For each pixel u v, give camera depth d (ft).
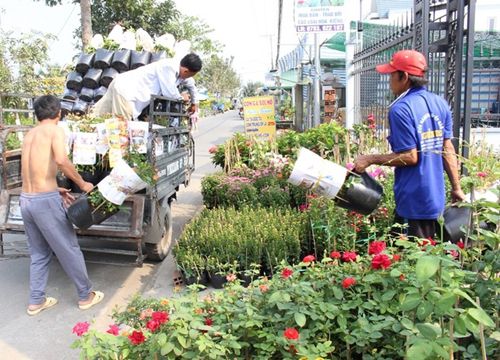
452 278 7.20
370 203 12.35
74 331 8.15
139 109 19.48
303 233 17.30
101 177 17.51
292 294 8.81
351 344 8.65
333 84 55.16
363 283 9.06
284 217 18.69
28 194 14.06
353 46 36.81
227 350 7.73
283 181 22.98
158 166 17.22
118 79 18.80
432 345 6.33
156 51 26.11
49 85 47.85
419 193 11.68
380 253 8.97
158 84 19.62
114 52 24.76
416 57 11.73
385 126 26.84
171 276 17.79
